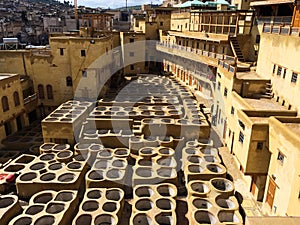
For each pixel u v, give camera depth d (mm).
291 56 20750
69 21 84188
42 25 88938
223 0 51438
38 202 19922
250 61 34906
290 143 14703
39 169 23297
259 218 10883
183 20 51656
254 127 17219
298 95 19641
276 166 16359
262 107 21312
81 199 21219
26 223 17484
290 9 30312
